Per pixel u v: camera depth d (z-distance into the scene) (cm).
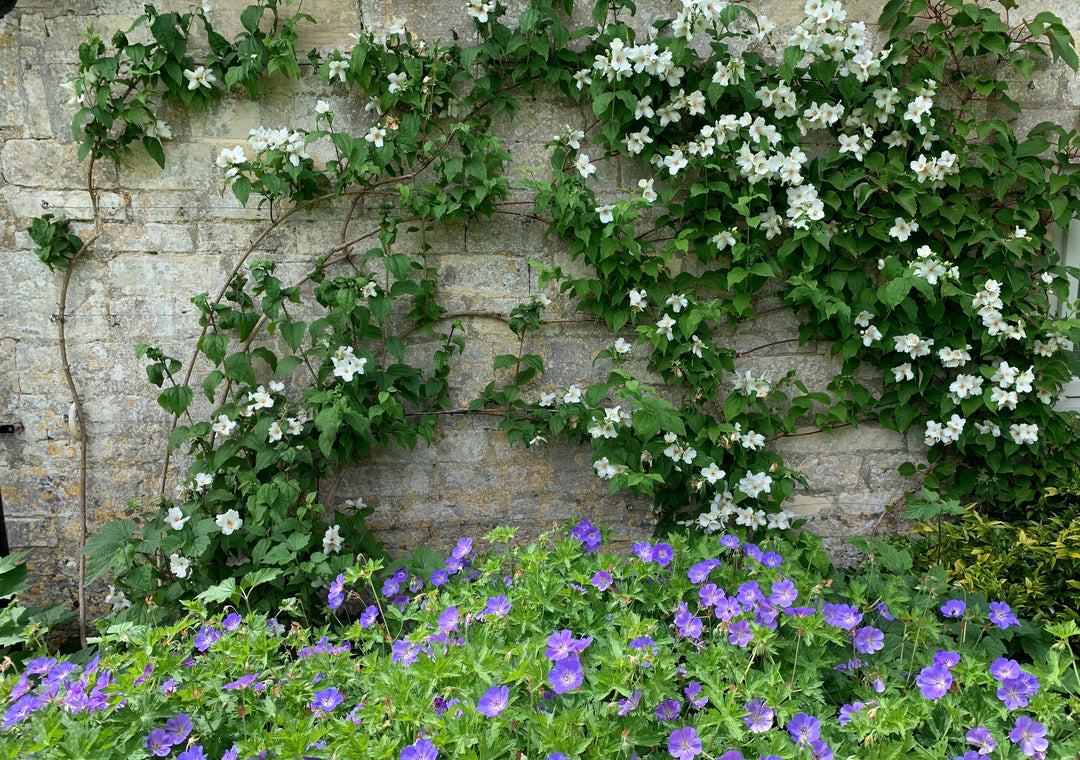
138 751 157
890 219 293
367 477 308
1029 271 304
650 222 302
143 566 256
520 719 156
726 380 316
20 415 288
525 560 219
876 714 162
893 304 274
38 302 283
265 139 268
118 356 290
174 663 176
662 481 273
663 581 224
